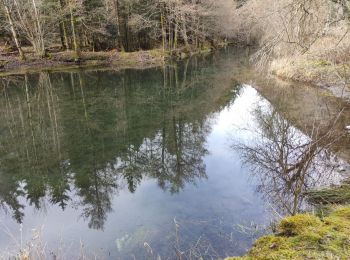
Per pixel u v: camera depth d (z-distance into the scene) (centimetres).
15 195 768
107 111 1504
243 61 3250
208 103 1639
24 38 3388
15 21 2930
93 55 3098
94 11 3381
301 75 1862
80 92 1903
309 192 608
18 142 1123
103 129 1255
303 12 934
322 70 1761
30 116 1426
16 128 1270
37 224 618
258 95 1691
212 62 3256
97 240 542
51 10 3180
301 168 679
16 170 911
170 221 581
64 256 491
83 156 1005
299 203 570
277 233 338
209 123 1307
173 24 3959
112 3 3491
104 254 496
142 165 941
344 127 1034
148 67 2958
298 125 1085
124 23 3631
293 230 331
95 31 3409
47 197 753
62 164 948
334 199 572
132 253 493
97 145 1098
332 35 1495
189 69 2825
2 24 3094
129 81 2286
